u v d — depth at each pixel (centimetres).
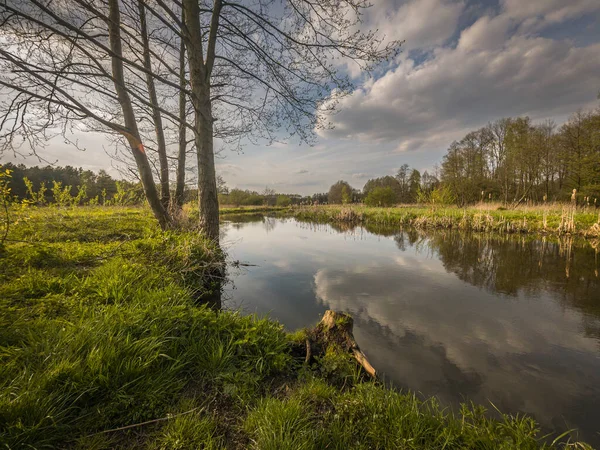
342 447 167
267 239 1260
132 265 429
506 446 163
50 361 189
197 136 616
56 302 284
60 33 335
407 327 394
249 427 177
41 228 702
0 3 297
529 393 259
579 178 2075
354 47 536
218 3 588
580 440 207
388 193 2912
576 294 529
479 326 399
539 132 2372
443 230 1471
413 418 189
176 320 269
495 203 2452
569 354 326
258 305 466
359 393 219
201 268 521
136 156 611
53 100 360
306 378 247
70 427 157
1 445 134
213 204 644
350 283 601
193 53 577
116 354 199
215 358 237
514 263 773
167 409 184
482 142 2875
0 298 282
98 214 1080
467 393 258
